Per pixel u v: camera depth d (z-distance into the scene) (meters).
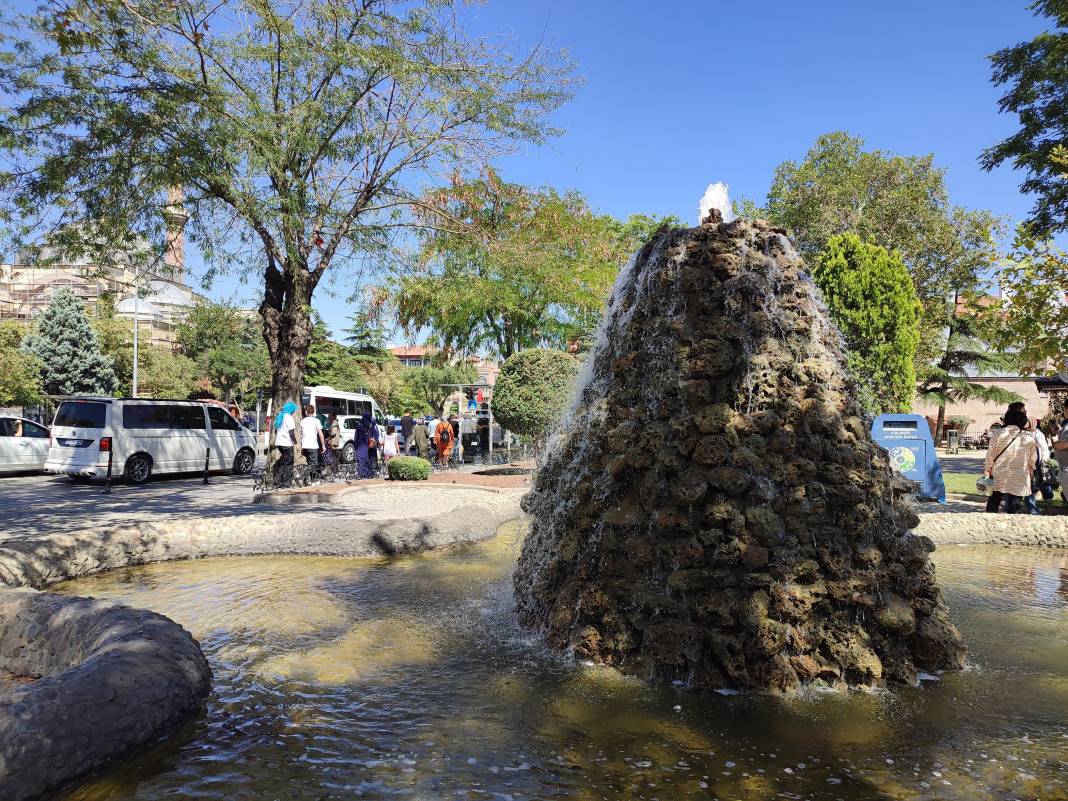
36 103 10.70
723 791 2.25
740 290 3.74
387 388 55.69
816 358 3.74
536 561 4.20
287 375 13.77
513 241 16.73
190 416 17.72
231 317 46.53
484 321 27.00
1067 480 9.92
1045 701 3.06
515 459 23.92
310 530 6.46
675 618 3.29
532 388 17.62
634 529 3.53
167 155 11.10
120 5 10.80
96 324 43.22
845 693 3.12
